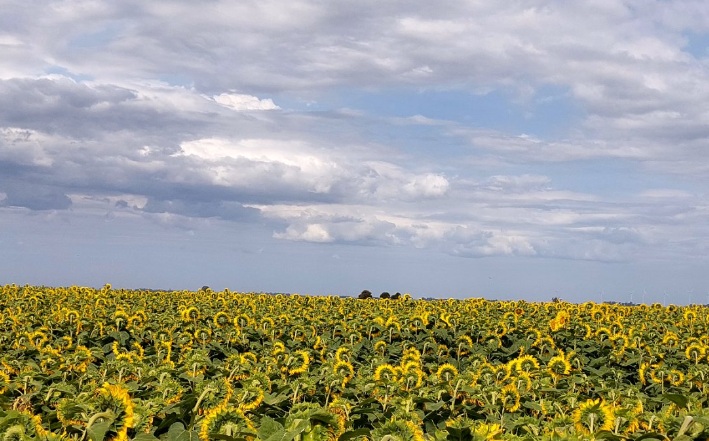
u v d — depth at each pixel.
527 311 31.02
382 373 12.18
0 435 6.55
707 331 25.91
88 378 11.02
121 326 22.16
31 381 10.84
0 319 23.03
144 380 10.75
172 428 7.78
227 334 21.02
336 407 9.67
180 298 34.50
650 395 15.75
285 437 6.08
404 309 30.47
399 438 6.71
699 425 7.65
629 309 31.89
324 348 20.03
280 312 27.73
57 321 23.14
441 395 11.49
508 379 12.45
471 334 23.11
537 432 8.84
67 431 7.53
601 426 8.68
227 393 9.35
